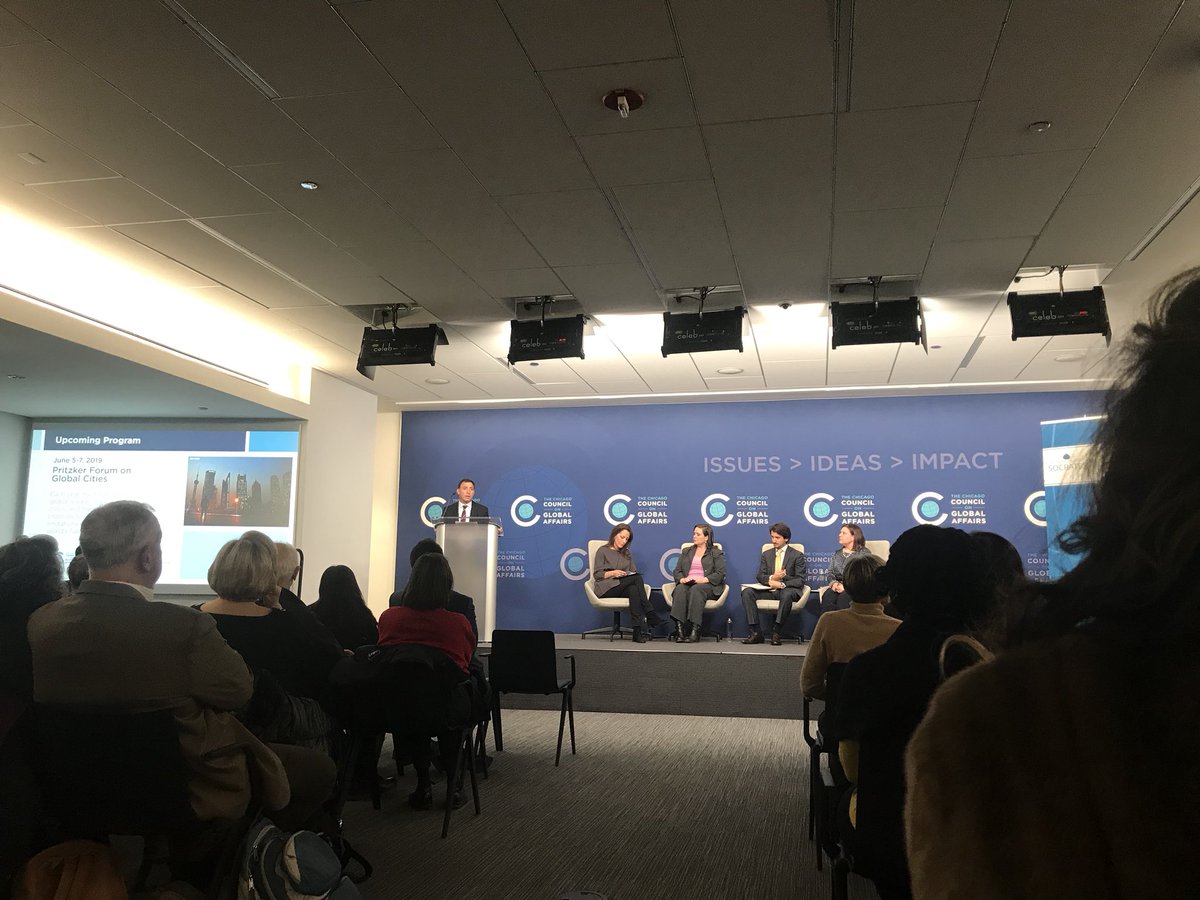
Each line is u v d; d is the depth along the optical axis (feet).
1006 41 10.45
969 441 31.65
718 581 28.63
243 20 10.15
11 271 16.87
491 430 35.29
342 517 28.73
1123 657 1.35
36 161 13.79
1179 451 1.39
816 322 23.03
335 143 13.11
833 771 9.16
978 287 19.69
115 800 6.69
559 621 33.78
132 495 25.13
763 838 12.21
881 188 14.56
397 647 11.94
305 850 7.32
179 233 16.71
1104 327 19.13
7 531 24.44
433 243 17.15
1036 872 1.33
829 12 9.95
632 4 9.84
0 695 6.63
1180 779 1.24
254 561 9.87
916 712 6.02
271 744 8.76
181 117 12.39
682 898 9.91
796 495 32.71
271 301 20.97
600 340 24.97
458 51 10.77
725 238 16.85
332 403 28.37
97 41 10.57
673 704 23.49
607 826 12.79
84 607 6.82
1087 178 14.11
